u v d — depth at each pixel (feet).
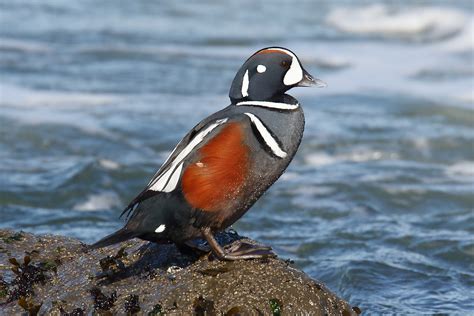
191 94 67.82
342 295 33.99
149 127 57.98
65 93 65.92
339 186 48.21
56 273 25.81
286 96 24.38
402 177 50.26
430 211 45.91
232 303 23.22
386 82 74.33
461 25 94.07
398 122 61.16
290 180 49.16
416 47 89.56
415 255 38.37
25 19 92.53
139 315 23.29
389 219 43.45
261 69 24.00
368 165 52.65
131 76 72.49
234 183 23.27
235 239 26.04
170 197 23.22
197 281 23.77
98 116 59.88
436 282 35.12
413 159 54.65
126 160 51.62
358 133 58.18
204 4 106.22
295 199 46.26
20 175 48.44
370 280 35.17
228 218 23.76
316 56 83.76
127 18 96.58
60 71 72.74
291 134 23.71
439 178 50.75
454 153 55.67
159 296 23.61
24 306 24.32
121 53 80.43
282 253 38.37
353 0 104.58
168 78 72.64
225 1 107.96
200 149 23.18
